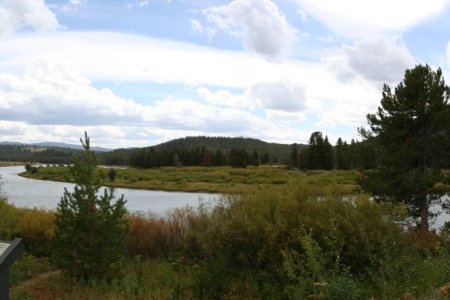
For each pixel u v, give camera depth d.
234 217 10.94
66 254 10.55
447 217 26.84
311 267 8.38
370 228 10.22
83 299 8.98
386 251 9.11
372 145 18.19
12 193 59.41
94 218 10.55
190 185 83.19
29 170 134.38
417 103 17.14
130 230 13.79
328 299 7.82
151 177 104.06
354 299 7.92
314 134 106.62
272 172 106.56
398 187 17.14
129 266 11.95
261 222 10.41
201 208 13.75
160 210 37.19
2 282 5.35
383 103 18.09
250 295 9.10
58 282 10.41
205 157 162.62
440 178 16.59
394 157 17.02
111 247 10.66
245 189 11.91
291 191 11.24
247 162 159.62
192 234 12.57
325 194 11.21
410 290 8.10
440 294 7.23
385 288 8.12
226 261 10.33
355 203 10.88
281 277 9.64
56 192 62.19
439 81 17.34
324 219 10.14
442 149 16.92
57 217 10.70
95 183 10.89
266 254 10.15
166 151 171.75
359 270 9.86
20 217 16.09
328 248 9.77
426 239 12.63
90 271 10.52
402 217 11.29
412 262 9.38
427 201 17.16
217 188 76.44
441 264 8.47
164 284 10.16
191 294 9.33
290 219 10.34
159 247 13.65
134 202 49.12
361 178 18.08
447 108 17.02
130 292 9.48
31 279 11.48
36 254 14.20
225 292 9.32
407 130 17.45
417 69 17.41
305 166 107.62
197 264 11.66
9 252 5.39
